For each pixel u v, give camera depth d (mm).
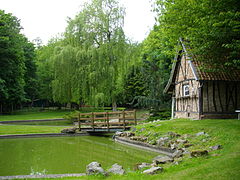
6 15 35594
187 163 7395
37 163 10344
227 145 8969
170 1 13094
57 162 10523
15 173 8836
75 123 26688
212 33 9930
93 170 7215
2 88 33969
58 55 26875
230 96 16516
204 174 5926
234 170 5883
